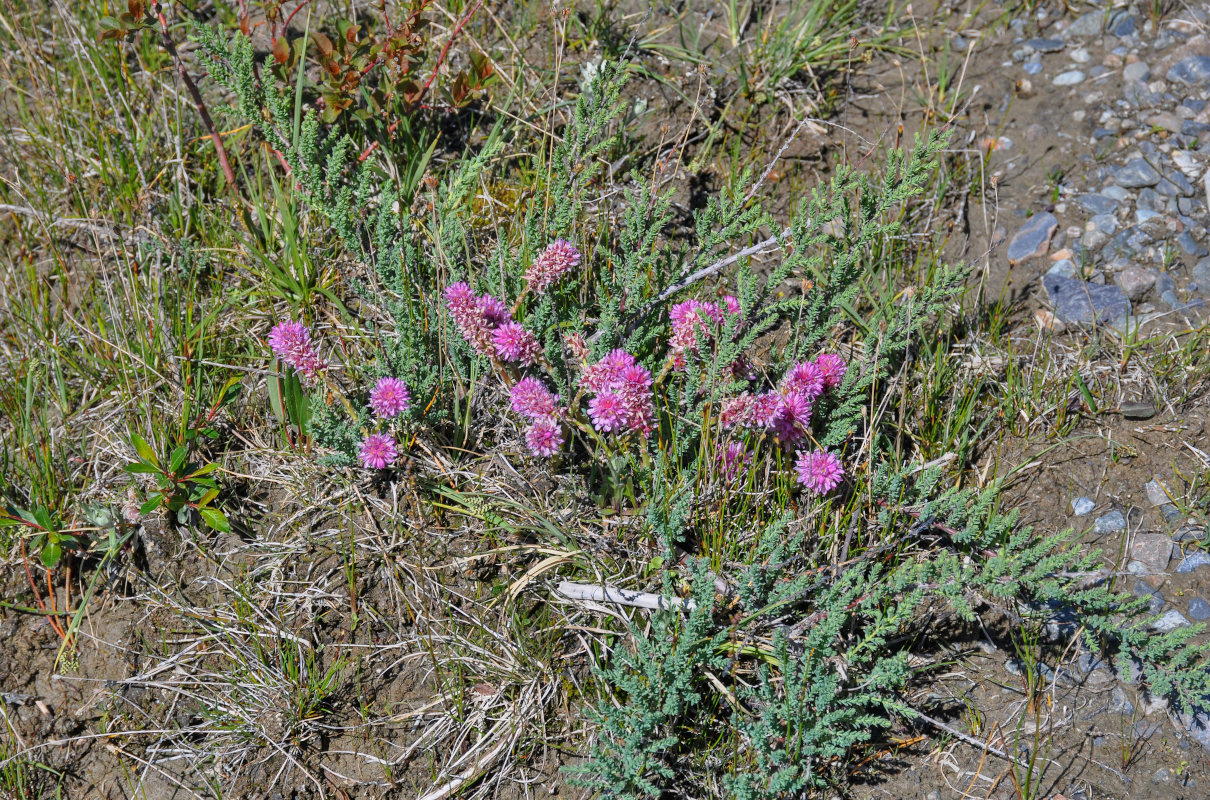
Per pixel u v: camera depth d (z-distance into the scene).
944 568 1.29
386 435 1.37
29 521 1.36
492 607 1.35
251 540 1.38
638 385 1.32
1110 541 1.38
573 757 1.31
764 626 1.32
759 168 1.57
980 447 1.42
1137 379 1.44
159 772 1.31
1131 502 1.39
